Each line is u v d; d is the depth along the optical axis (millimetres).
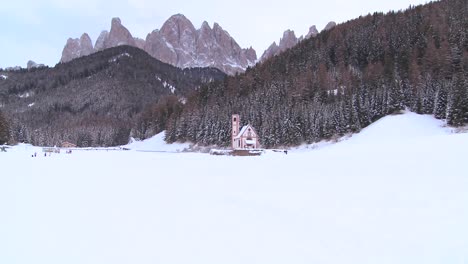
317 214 13250
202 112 118312
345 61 140750
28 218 13695
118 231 11773
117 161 49219
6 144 119562
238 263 8859
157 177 27750
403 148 29594
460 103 67938
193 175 28688
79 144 169500
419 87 83375
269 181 22750
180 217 13641
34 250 9883
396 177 18312
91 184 23906
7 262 8977
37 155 68312
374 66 113312
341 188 17672
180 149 109250
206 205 15828
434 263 8273
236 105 113438
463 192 13320
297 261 8906
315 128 82750
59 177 28594
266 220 12906
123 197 18297
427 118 75500
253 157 52406
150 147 123125
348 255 9172
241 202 16266
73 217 13766
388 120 76875
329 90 108000
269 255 9375
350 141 75000
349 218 12383
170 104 155500
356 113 80312
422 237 9797
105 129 176125
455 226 10156
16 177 28422
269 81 130625
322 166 27688
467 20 124250
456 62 95875
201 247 10094
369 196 15188
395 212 12383
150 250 9875
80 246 10242
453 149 23328
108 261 9062
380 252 9195
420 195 14008
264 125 91250
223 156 59625
